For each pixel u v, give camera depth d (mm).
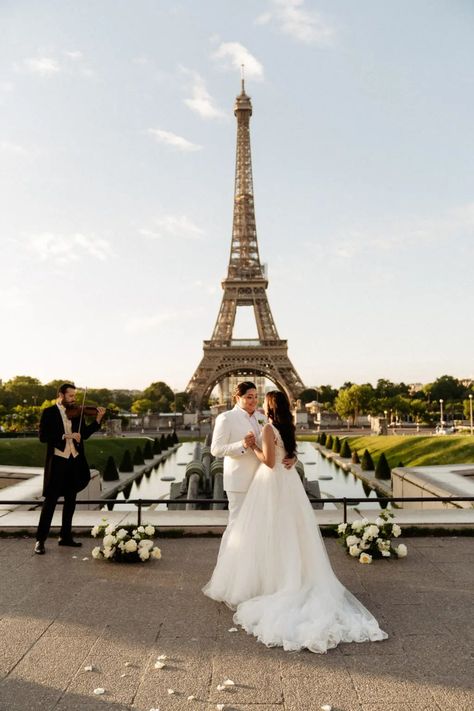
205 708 7090
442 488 26828
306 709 7059
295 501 10766
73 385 15203
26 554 13977
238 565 10523
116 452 68750
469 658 8375
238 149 177250
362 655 8508
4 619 9828
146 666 8164
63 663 8227
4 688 7539
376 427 125312
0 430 112125
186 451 86500
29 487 26984
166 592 11258
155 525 15578
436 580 11906
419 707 7082
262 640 8969
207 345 162000
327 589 10148
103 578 12109
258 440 11383
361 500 15359
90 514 17266
